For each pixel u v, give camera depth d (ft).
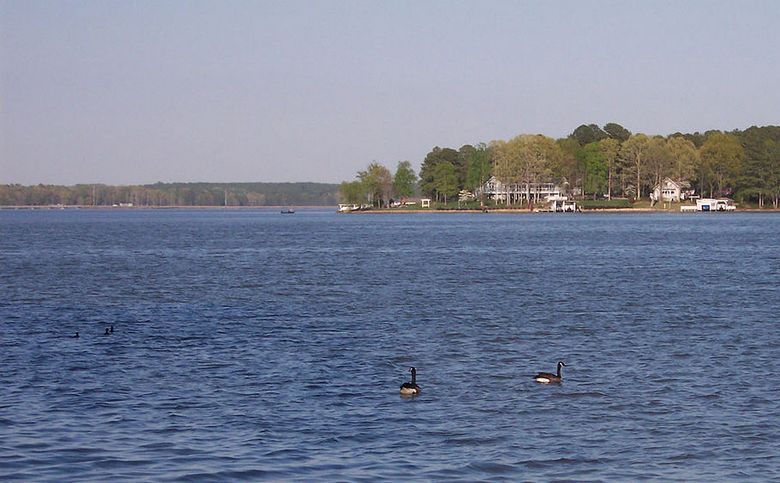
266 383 163.63
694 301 274.57
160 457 124.47
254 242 639.76
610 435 133.80
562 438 132.46
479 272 382.42
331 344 201.36
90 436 132.67
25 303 279.69
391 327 225.56
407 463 122.52
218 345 200.54
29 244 622.13
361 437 132.98
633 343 201.57
